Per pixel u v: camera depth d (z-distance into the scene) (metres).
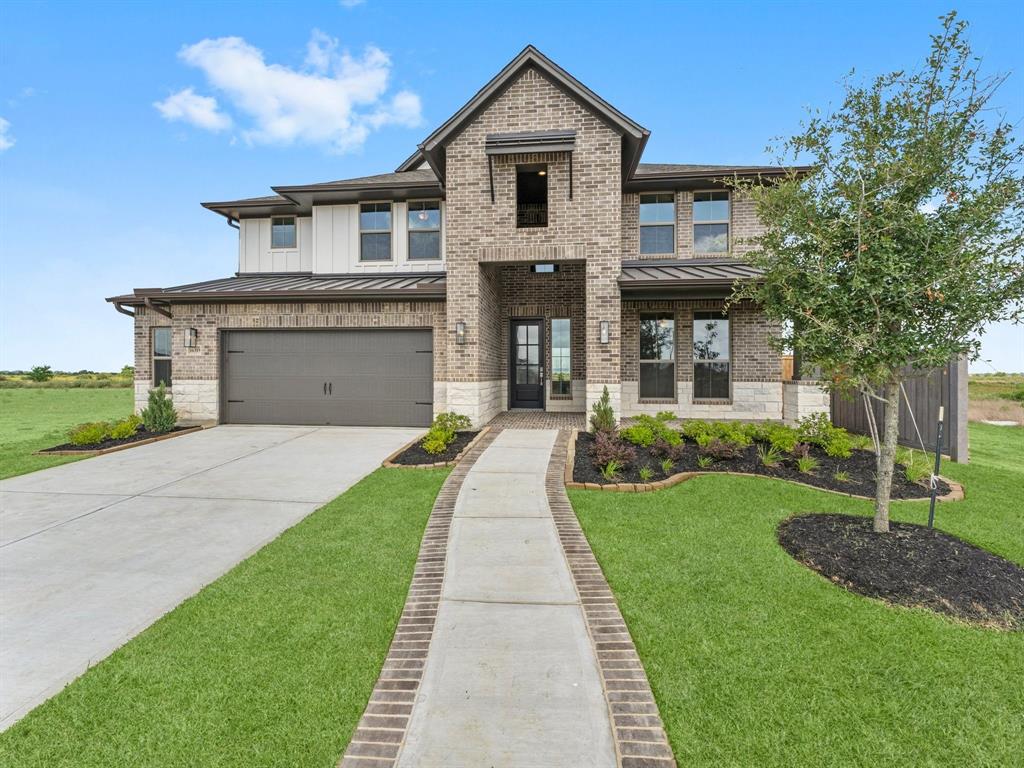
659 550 4.52
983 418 14.77
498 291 13.45
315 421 12.19
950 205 4.12
